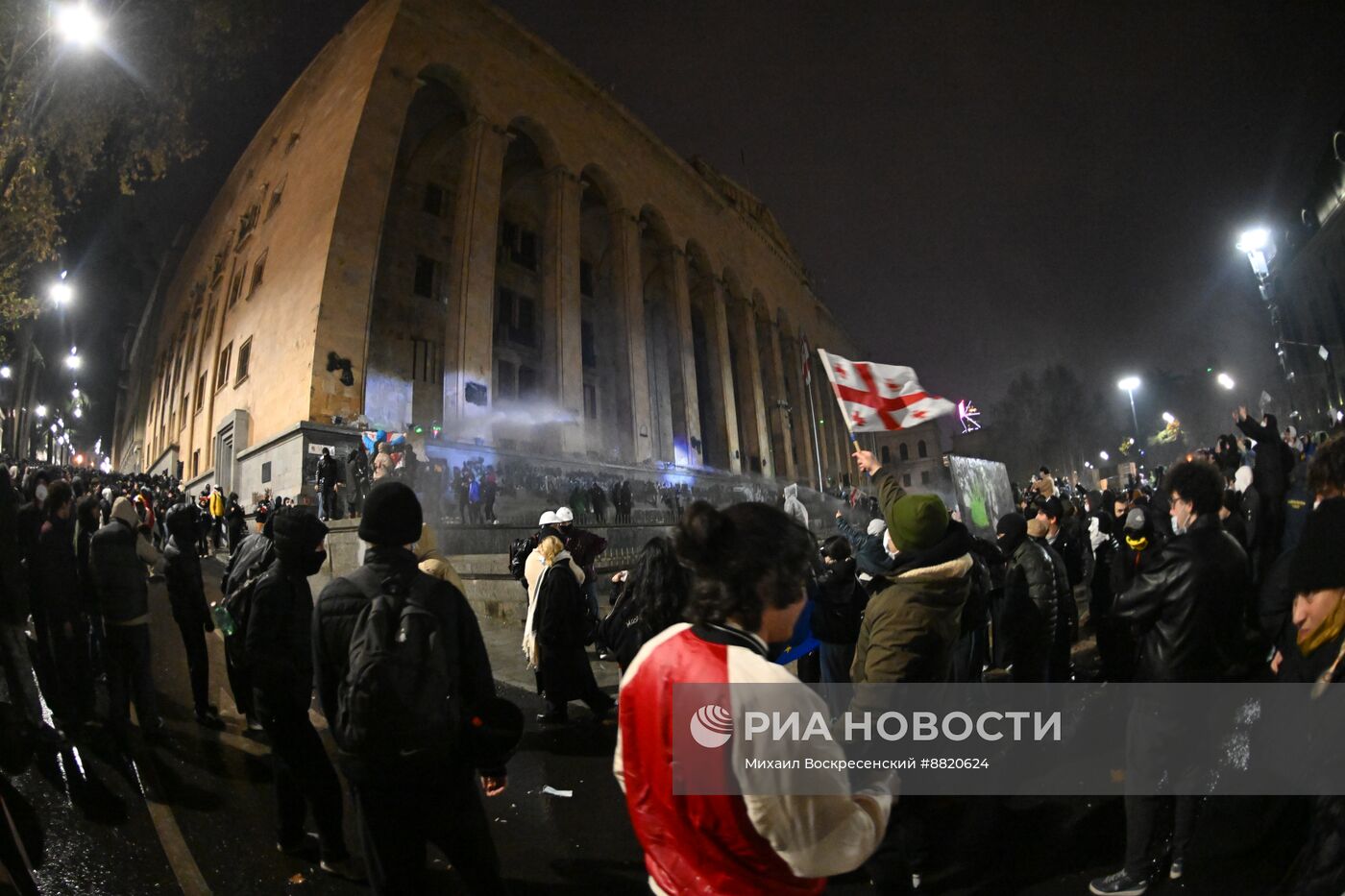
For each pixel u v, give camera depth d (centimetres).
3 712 562
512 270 3609
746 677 129
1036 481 891
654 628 338
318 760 347
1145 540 513
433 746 229
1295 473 575
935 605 275
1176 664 292
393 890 228
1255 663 296
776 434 5059
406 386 2641
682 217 4291
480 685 258
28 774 452
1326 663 221
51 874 336
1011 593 483
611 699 627
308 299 2347
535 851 375
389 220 2989
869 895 321
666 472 3516
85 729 540
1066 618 526
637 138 3966
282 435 2191
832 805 124
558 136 3322
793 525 154
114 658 504
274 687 343
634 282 3644
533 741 545
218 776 463
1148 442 5428
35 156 1681
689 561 151
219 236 4072
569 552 649
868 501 3953
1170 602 294
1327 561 223
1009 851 347
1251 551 704
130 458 6353
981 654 466
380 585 246
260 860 356
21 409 4700
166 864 349
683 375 3991
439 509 1964
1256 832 330
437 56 2778
